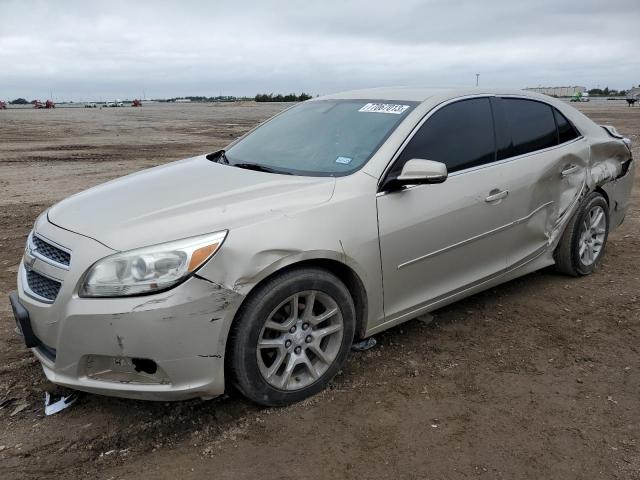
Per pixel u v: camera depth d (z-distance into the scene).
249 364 3.05
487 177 4.11
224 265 2.89
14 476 2.72
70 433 3.04
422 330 4.26
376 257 3.47
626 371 3.71
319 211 3.26
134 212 3.18
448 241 3.87
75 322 2.83
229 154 4.42
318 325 3.36
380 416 3.21
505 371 3.71
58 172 12.41
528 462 2.84
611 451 2.92
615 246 6.35
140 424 3.12
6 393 3.40
